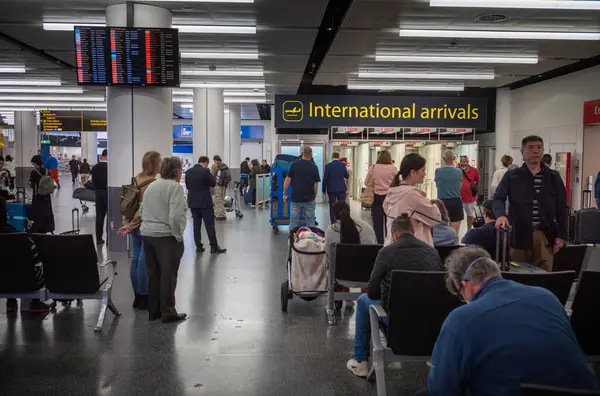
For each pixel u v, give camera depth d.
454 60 13.16
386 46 12.01
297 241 5.48
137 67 8.49
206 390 3.65
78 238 4.62
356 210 17.17
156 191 5.08
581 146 14.12
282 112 17.23
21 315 5.37
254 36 11.27
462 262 2.18
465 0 8.56
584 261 4.68
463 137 19.95
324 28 12.53
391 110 17.38
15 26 10.60
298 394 3.61
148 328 4.98
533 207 4.53
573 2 8.58
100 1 8.75
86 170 28.06
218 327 5.03
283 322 5.20
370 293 3.53
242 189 22.72
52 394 3.57
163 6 8.94
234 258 8.60
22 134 30.08
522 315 1.92
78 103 25.36
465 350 1.94
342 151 21.75
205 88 18.91
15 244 4.64
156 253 5.13
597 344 3.18
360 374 3.88
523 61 13.16
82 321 5.19
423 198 4.37
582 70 14.17
